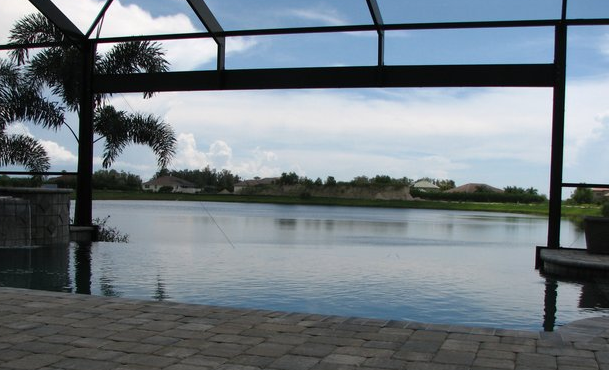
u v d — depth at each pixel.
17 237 7.43
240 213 27.17
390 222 21.30
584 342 2.66
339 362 2.33
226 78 8.12
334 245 9.98
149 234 12.16
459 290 5.02
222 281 5.23
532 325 3.68
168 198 44.75
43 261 6.27
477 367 2.29
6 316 3.07
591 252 6.43
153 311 3.22
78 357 2.37
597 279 5.59
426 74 7.39
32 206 7.66
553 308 4.23
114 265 6.10
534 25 6.88
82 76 8.58
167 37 8.23
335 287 5.06
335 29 7.59
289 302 4.31
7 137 10.49
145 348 2.51
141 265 6.17
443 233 14.66
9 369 2.22
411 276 5.90
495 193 55.56
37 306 3.32
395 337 2.73
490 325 3.67
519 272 6.38
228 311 3.24
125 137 10.95
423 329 2.89
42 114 10.24
